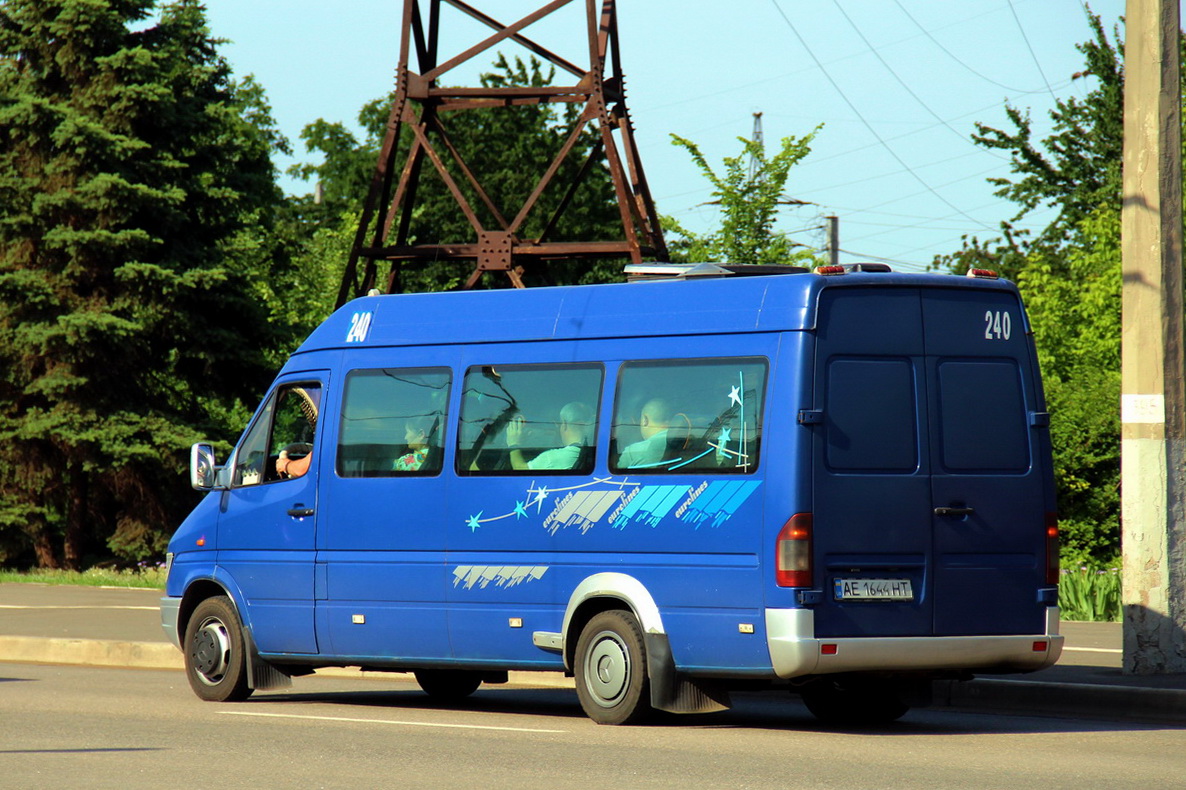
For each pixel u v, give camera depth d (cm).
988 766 1914
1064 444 6088
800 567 2192
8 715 2489
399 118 6819
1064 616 4519
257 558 2800
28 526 7800
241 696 2809
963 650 2278
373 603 2647
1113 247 8244
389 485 2650
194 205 7800
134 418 7394
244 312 7794
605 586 2377
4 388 7794
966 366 2344
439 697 2939
